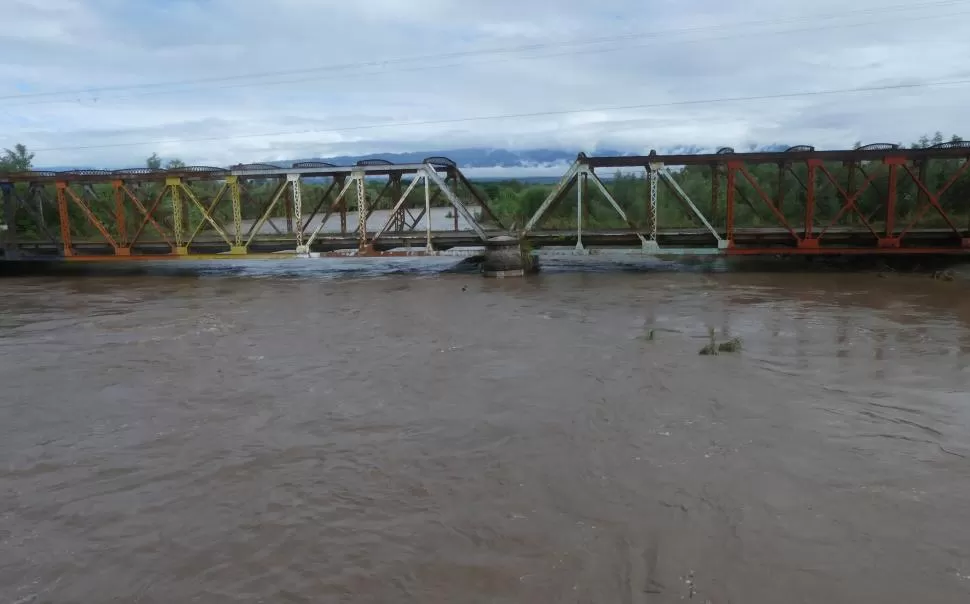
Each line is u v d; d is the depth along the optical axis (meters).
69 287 24.88
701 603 5.94
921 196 27.30
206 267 30.59
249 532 7.31
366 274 26.89
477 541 6.99
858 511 7.36
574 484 8.13
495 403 11.00
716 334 15.18
